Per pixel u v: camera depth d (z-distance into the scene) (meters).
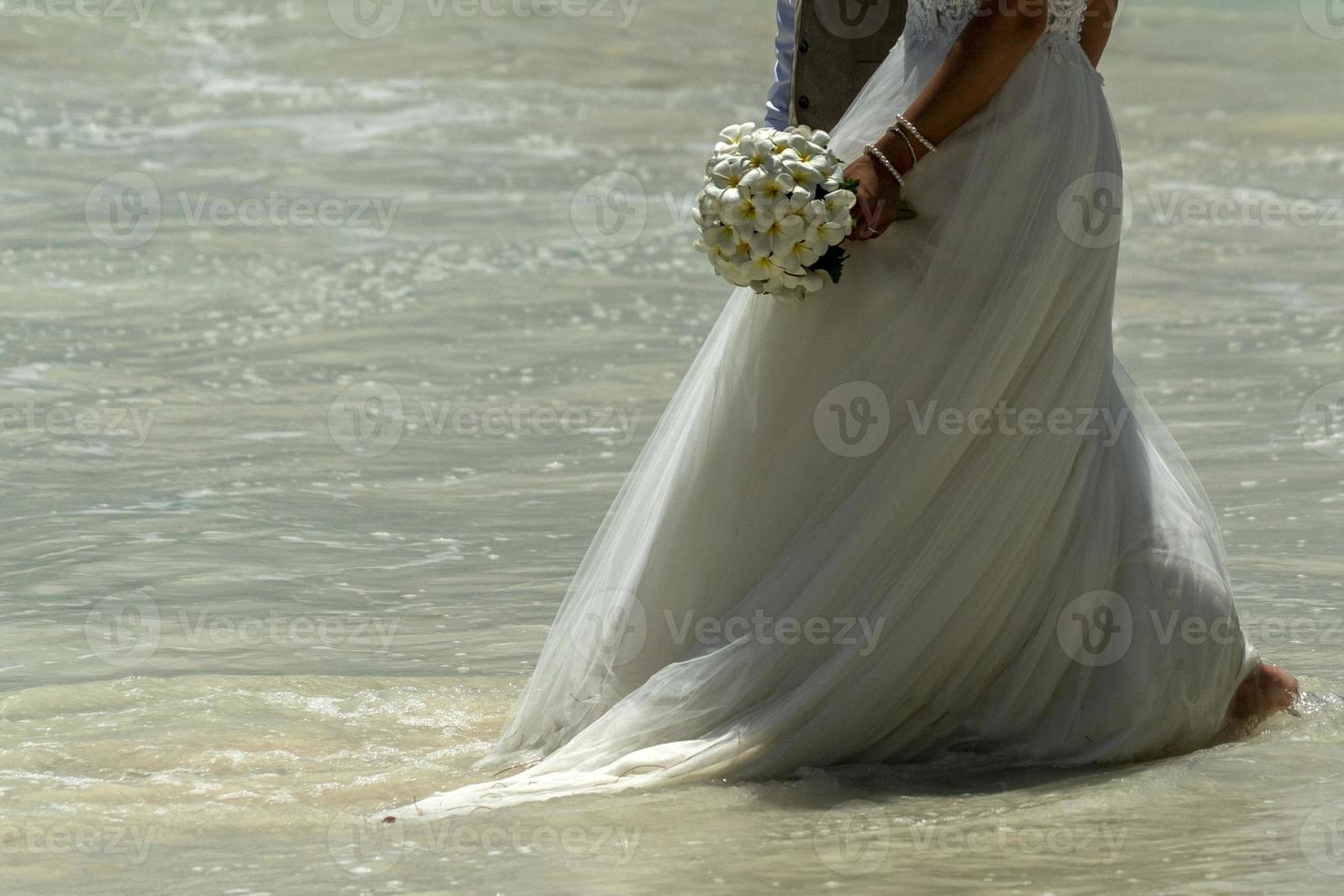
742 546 13.23
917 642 12.72
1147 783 12.23
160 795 12.36
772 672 12.73
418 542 20.52
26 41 67.88
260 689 15.18
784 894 10.18
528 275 37.25
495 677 15.67
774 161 12.52
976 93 12.82
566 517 21.62
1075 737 12.95
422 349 30.88
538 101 63.41
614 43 77.44
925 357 12.87
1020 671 13.05
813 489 13.09
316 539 20.62
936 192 13.01
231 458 24.16
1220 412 26.62
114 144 52.62
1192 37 94.75
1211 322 33.31
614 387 28.47
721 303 35.16
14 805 12.10
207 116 58.03
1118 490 13.31
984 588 12.84
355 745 13.75
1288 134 60.62
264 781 12.73
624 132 58.28
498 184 48.44
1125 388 14.12
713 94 67.00
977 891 10.22
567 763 12.56
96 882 10.59
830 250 12.70
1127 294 35.94
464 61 70.62
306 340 31.39
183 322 32.44
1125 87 74.56
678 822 11.51
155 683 15.27
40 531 20.67
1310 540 20.03
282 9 78.88
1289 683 13.91
